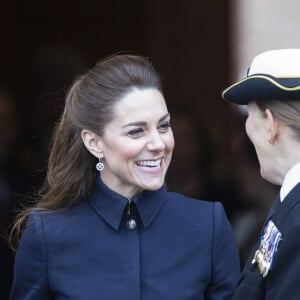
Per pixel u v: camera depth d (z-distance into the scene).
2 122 20.84
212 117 27.34
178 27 27.58
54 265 13.38
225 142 26.36
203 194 21.14
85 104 13.17
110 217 13.49
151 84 12.98
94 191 13.67
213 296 13.59
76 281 13.27
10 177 19.75
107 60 13.37
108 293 13.16
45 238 13.45
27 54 27.09
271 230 11.62
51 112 22.00
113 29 27.58
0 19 27.08
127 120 12.81
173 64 27.61
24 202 19.53
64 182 13.68
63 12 27.42
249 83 11.80
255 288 11.63
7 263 17.89
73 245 13.43
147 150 12.87
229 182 21.08
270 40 27.95
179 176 21.28
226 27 27.69
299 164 11.57
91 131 13.17
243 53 27.86
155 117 12.85
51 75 23.42
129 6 27.58
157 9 27.61
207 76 27.59
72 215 13.61
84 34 27.50
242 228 20.56
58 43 27.41
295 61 11.73
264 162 11.98
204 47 27.64
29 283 13.52
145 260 13.41
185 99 27.53
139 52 27.62
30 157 20.34
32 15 27.28
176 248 13.49
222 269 13.58
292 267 11.09
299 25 28.06
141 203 13.49
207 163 21.47
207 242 13.56
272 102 11.67
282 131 11.66
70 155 13.67
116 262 13.34
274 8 27.94
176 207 13.74
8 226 17.80
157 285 13.28
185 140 21.33
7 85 26.55
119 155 12.92
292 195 11.47
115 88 12.93
